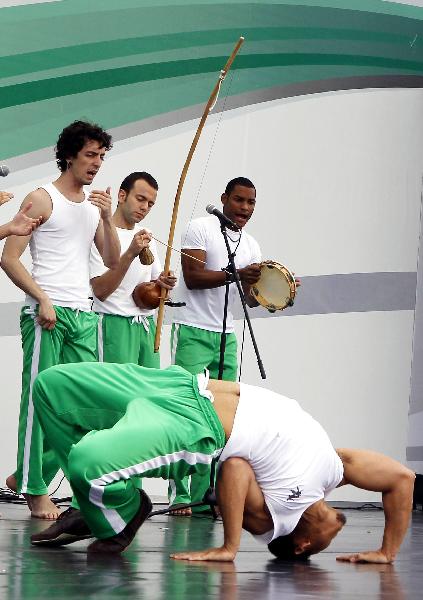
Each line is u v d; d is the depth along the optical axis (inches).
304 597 353.7
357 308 836.0
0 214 730.2
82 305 601.6
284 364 822.5
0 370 746.8
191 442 417.1
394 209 839.7
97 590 343.6
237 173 803.4
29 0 741.9
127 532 439.5
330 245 831.1
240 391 439.2
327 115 829.8
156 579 373.4
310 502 440.1
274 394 447.5
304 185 824.9
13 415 748.6
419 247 842.2
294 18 816.9
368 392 836.6
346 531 599.2
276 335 821.9
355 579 403.5
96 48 759.1
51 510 592.7
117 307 658.2
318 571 421.7
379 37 838.5
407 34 842.8
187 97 785.6
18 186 733.9
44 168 741.3
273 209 818.8
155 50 775.1
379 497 833.5
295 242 823.7
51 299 592.1
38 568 386.3
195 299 685.9
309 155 824.9
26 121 738.2
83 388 441.1
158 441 411.8
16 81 737.0
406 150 840.9
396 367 840.3
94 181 761.6
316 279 828.6
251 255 700.7
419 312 842.2
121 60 765.9
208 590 356.2
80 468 407.2
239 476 430.0
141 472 411.8
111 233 608.1
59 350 596.1
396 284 840.9
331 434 830.5
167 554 446.6
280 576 400.8
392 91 839.7
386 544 460.4
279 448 433.7
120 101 765.9
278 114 816.9
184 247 682.2
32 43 741.3
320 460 438.9
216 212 638.5
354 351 835.4
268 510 438.0
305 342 827.4
